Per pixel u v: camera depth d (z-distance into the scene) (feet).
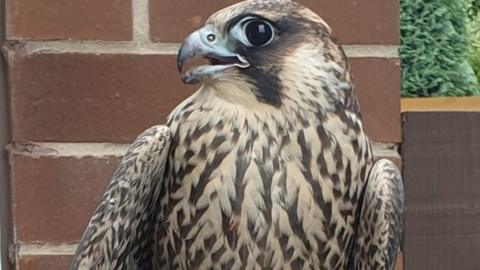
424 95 6.40
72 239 4.85
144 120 4.87
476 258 5.21
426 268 5.21
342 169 4.24
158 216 4.28
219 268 4.21
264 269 4.20
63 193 4.85
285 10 4.26
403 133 5.20
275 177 4.19
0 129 4.85
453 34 6.44
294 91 4.24
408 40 6.41
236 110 4.23
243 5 4.26
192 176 4.21
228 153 4.20
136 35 4.87
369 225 4.25
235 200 4.18
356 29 4.95
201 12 4.88
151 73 4.87
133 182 4.18
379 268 4.26
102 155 4.86
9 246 4.87
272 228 4.18
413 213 5.20
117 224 4.19
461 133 5.22
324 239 4.23
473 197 5.22
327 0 4.94
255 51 4.24
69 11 4.84
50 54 4.84
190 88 4.88
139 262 4.37
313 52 4.27
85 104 4.85
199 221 4.20
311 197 4.20
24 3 4.82
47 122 4.84
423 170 5.20
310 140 4.23
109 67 4.86
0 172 4.87
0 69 4.85
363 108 4.96
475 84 6.48
